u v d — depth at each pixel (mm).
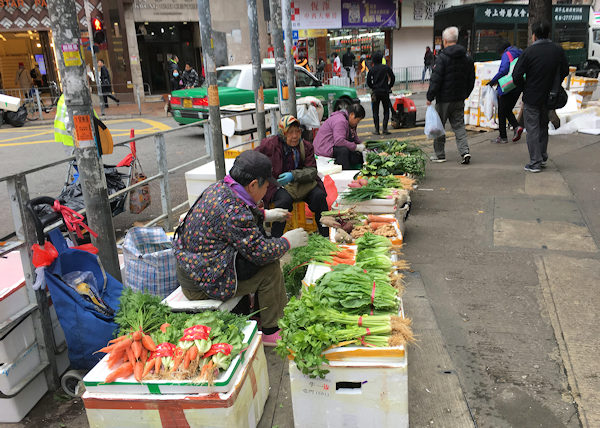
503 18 15922
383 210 4797
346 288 2754
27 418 2889
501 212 5777
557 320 3541
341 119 6359
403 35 27828
